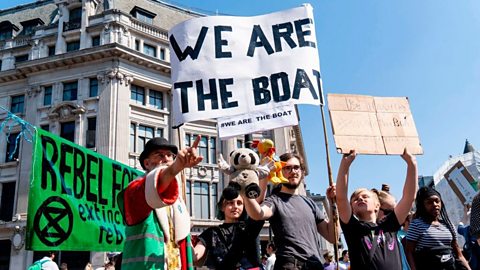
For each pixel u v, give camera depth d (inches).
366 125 158.2
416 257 178.5
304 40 188.7
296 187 165.0
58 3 1090.7
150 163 122.6
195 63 184.1
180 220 124.9
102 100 960.3
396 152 155.3
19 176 953.5
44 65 1010.7
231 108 178.7
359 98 164.2
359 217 158.4
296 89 180.4
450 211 402.3
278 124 177.0
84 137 951.0
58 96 998.4
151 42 1091.9
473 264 205.9
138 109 1004.6
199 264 157.5
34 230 186.2
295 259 144.1
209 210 1023.0
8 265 903.1
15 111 1048.2
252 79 183.5
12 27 1174.3
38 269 363.6
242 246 147.6
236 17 192.7
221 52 185.9
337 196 145.0
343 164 146.7
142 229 109.6
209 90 180.9
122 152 933.2
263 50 187.6
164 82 1056.2
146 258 106.3
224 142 1085.8
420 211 183.9
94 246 221.6
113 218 242.8
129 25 1050.1
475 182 284.7
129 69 1002.1
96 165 237.0
